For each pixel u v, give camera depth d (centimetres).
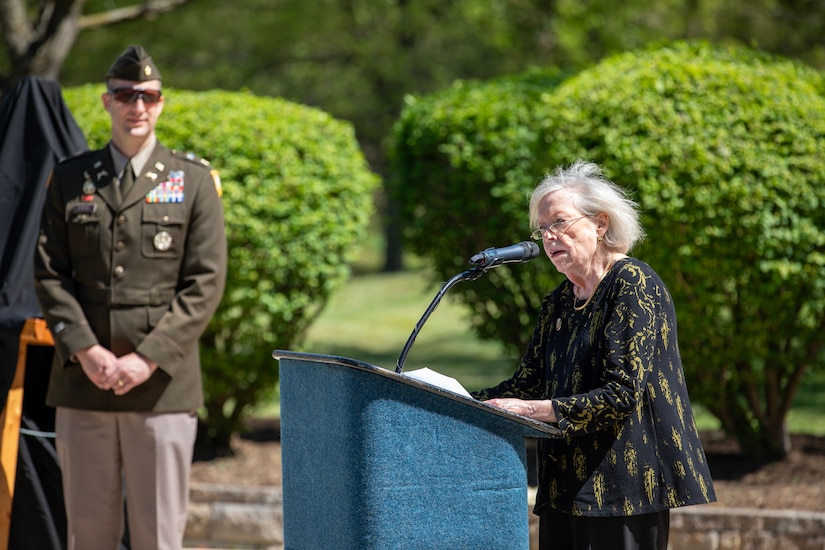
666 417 707
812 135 1434
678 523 1319
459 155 1630
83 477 1006
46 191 1081
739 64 1527
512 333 1680
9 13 1953
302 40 4362
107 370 973
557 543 745
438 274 1727
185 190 1031
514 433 646
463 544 629
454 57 4931
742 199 1398
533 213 758
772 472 1548
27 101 1148
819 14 3114
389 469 612
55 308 995
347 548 614
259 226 1533
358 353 3130
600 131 1441
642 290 709
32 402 1111
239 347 1625
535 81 1806
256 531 1415
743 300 1466
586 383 721
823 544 1273
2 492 1070
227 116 1568
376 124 5091
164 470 1003
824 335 1498
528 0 3559
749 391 1582
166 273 1019
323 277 1600
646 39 3322
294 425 671
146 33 3725
